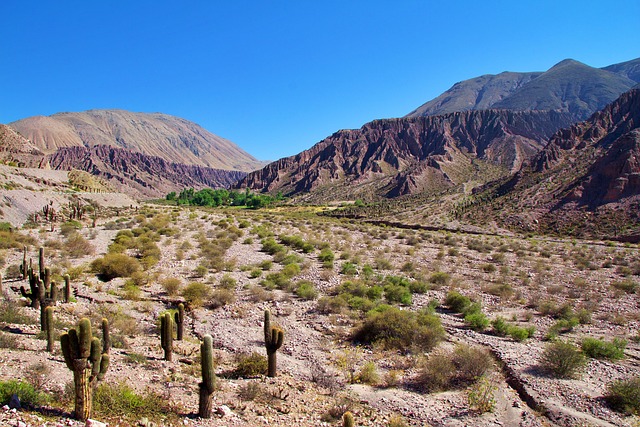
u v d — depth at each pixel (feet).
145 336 49.24
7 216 147.23
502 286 79.15
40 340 39.99
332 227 219.61
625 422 31.40
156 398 29.48
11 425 21.52
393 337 48.47
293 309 63.67
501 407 34.04
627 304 70.03
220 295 65.92
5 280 70.38
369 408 33.24
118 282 75.97
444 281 86.94
